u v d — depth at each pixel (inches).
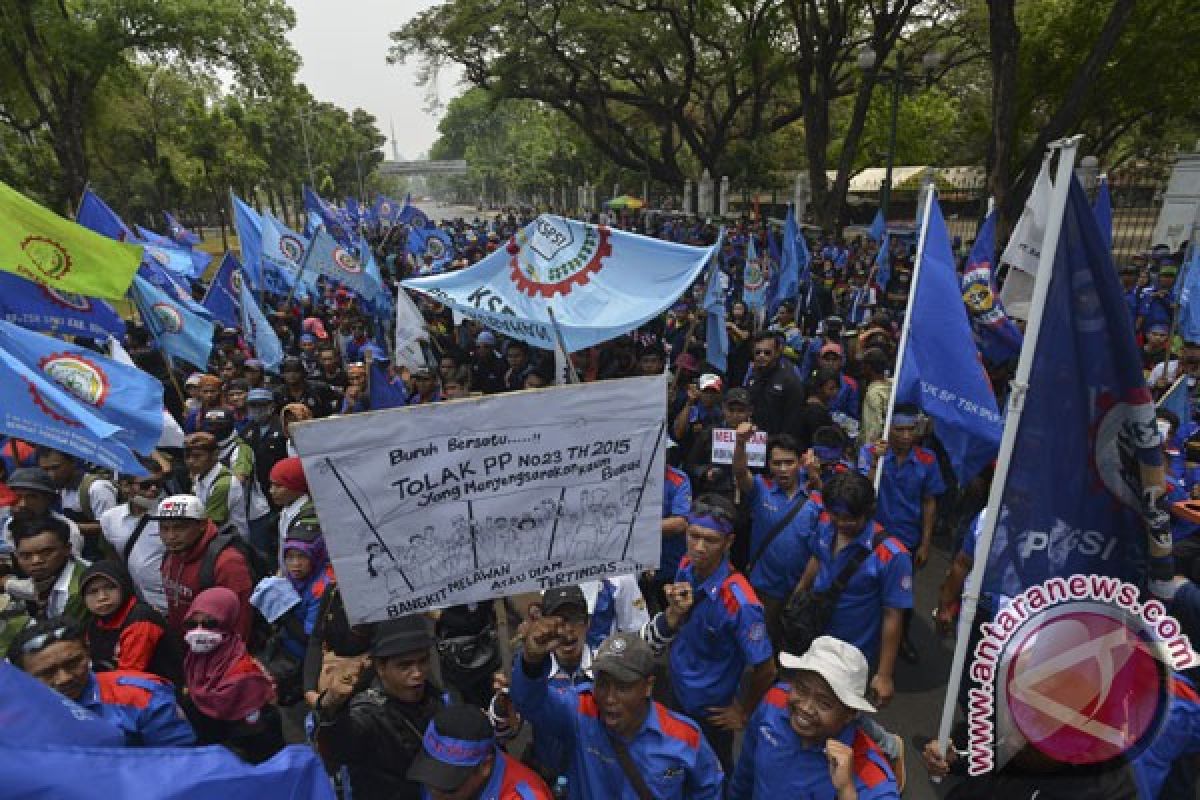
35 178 1144.2
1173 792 112.7
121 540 179.2
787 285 450.3
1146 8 847.1
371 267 501.7
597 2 1203.2
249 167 1736.0
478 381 385.7
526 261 263.0
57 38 960.3
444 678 151.8
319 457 92.7
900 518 208.8
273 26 1152.2
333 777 109.2
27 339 192.5
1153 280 481.4
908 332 183.8
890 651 149.3
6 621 143.3
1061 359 105.4
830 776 103.5
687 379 285.3
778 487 189.0
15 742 61.4
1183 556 155.3
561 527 106.0
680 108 1306.6
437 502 99.3
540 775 117.1
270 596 153.9
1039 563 107.8
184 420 301.7
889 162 725.9
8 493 197.9
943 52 1200.2
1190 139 1421.0
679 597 119.2
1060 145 101.0
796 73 1034.7
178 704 120.2
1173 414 202.5
